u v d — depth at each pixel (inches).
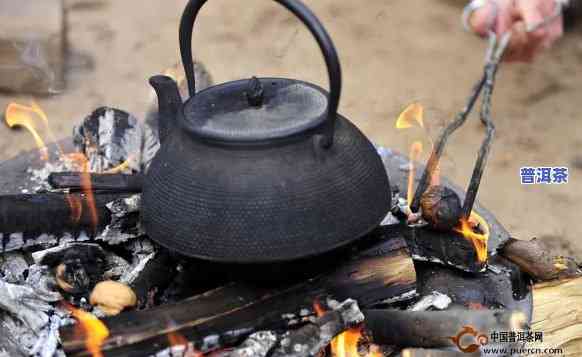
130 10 174.1
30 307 61.8
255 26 166.7
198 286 64.2
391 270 60.9
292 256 51.9
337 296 59.6
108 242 67.6
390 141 128.3
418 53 156.4
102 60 152.6
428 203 64.0
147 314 57.2
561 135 130.0
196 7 56.1
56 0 149.9
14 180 81.4
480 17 63.0
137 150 82.4
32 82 139.4
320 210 52.1
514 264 67.4
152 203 55.6
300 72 149.5
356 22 168.2
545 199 115.8
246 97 56.5
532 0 61.4
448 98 140.7
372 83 146.0
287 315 57.9
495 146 127.3
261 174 51.5
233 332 56.7
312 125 52.8
